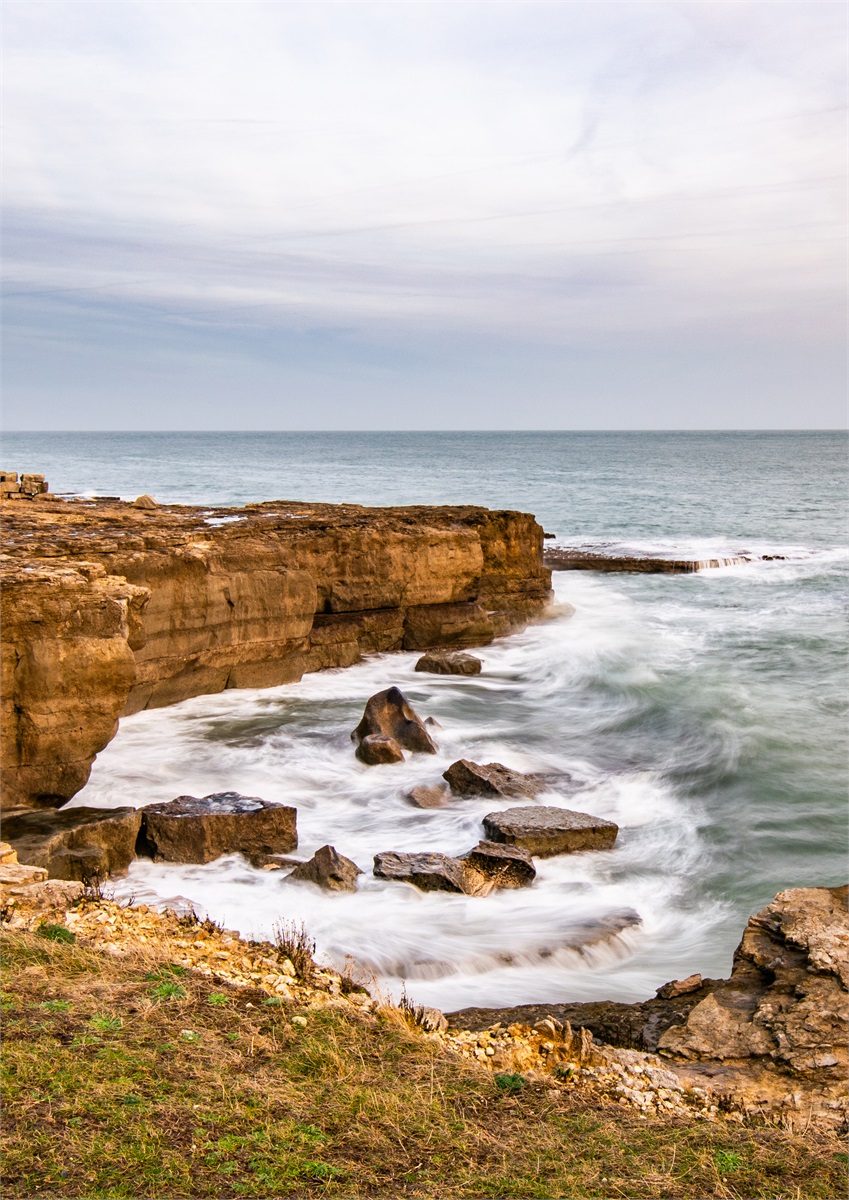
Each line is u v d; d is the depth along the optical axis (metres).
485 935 14.12
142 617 23.39
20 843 14.95
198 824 16.20
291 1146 7.84
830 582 47.31
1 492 40.53
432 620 31.69
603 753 23.06
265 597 26.28
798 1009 11.11
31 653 16.31
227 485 103.00
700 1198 7.77
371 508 37.91
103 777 20.06
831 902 13.39
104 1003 9.78
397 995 12.34
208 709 24.95
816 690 27.69
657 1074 10.10
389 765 21.38
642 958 13.91
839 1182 8.16
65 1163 7.33
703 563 50.97
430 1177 7.70
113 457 182.12
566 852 17.22
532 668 30.17
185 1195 7.14
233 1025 9.73
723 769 21.42
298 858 16.59
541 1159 8.09
